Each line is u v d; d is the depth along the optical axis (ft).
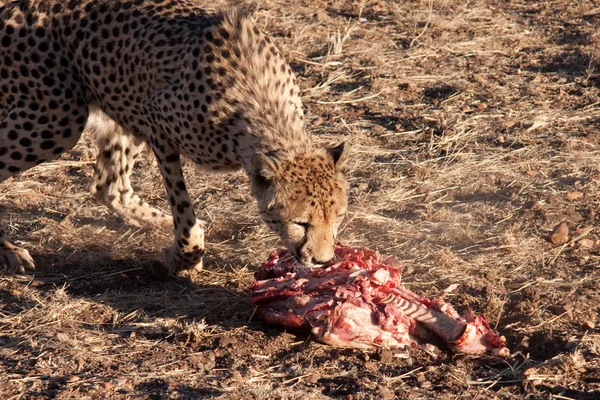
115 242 37.91
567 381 27.63
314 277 31.37
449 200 41.91
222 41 32.94
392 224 39.29
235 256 36.68
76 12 34.81
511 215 39.93
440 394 26.99
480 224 39.32
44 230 38.34
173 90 33.17
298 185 30.60
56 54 34.86
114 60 34.32
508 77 56.24
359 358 29.22
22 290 33.27
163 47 33.58
